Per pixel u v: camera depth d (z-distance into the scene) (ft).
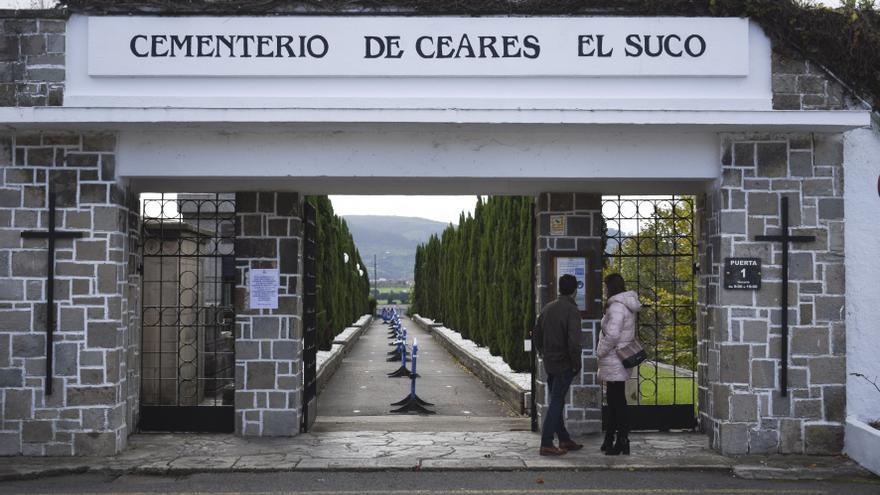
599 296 35.35
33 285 30.86
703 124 30.01
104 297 30.89
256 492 26.40
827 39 30.99
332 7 30.71
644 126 30.35
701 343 35.53
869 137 31.91
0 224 30.89
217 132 31.24
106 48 30.58
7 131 30.91
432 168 31.32
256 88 30.63
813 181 31.42
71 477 28.48
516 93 30.76
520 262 55.11
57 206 30.96
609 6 30.89
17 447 30.66
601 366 31.37
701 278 35.14
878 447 28.53
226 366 44.75
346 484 27.43
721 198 31.27
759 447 31.04
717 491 26.58
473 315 78.28
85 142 31.04
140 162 31.14
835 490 26.76
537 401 36.40
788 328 31.27
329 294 68.18
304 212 36.40
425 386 57.41
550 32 30.76
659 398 45.34
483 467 29.35
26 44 30.73
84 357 30.81
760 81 31.17
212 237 41.52
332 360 61.72
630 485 27.32
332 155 31.32
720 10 31.04
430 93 30.71
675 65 30.86
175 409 35.47
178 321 36.58
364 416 42.68
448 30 30.66
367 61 30.60
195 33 30.60
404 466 29.45
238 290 34.81
